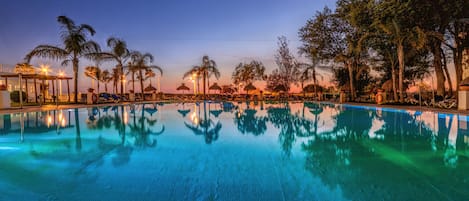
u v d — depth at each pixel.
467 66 16.19
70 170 3.51
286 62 29.23
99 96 21.34
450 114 9.01
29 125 7.95
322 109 14.04
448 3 11.98
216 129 7.24
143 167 3.64
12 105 14.83
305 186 2.97
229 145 5.10
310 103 20.50
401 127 7.25
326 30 21.55
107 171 3.45
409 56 16.42
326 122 8.66
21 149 4.74
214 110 14.06
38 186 2.97
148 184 3.00
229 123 8.59
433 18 12.74
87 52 16.88
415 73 20.38
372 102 16.84
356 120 9.01
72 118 9.84
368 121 8.68
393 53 16.30
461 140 5.44
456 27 14.01
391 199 2.64
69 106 14.41
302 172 3.45
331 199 2.64
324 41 21.67
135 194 2.74
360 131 6.76
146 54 24.69
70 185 2.98
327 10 21.55
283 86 27.91
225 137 6.00
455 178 3.18
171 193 2.75
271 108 15.26
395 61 16.92
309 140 5.60
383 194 2.75
